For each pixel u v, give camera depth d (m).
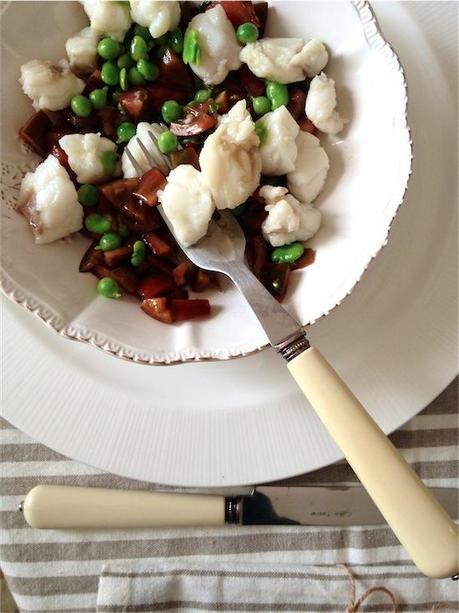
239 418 0.23
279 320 0.20
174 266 0.22
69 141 0.22
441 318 0.23
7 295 0.20
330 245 0.21
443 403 0.25
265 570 0.24
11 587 0.25
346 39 0.22
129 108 0.23
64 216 0.21
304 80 0.23
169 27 0.23
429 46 0.24
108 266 0.22
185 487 0.24
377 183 0.21
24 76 0.22
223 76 0.23
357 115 0.22
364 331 0.23
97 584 0.25
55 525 0.24
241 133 0.21
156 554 0.25
